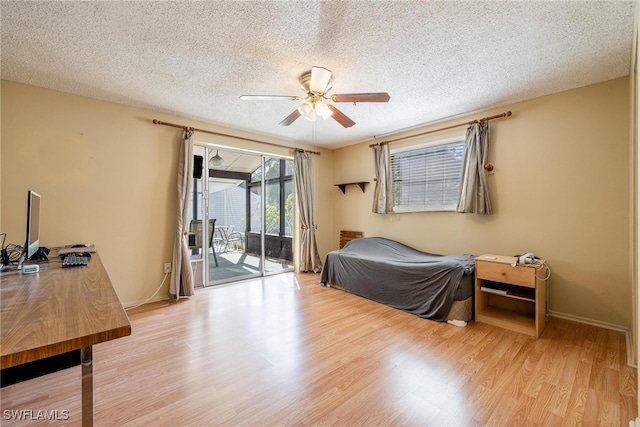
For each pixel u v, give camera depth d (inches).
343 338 95.0
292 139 187.5
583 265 106.1
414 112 134.4
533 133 117.5
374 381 70.9
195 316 114.5
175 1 62.9
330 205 213.3
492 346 89.0
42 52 83.7
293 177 195.0
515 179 122.3
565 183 109.9
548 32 74.6
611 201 100.5
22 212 102.8
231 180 174.6
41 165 106.7
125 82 103.7
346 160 203.9
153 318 112.3
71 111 112.9
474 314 110.5
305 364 78.9
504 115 123.2
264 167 187.5
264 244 187.8
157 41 78.5
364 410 60.7
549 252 113.7
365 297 138.6
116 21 69.9
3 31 73.1
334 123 152.6
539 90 110.1
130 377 72.4
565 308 110.2
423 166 156.9
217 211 169.0
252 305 127.9
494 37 77.0
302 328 103.0
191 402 63.1
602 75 97.9
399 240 168.7
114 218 123.0
